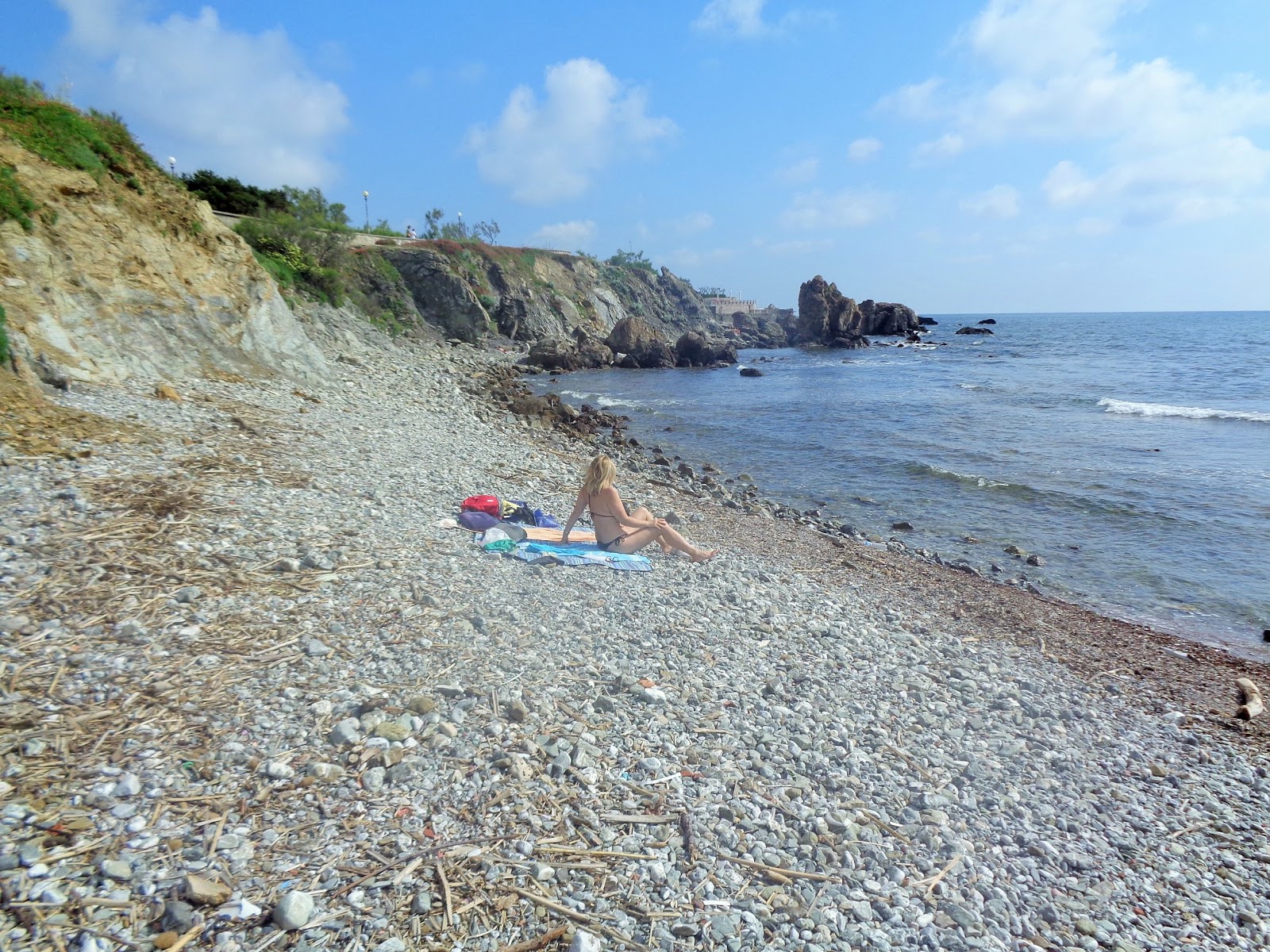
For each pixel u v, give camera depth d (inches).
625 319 2140.7
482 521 362.6
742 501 652.7
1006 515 625.3
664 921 141.4
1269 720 286.7
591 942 130.1
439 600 264.2
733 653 266.7
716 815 175.2
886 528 598.2
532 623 262.4
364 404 687.1
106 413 393.1
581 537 374.6
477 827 158.2
